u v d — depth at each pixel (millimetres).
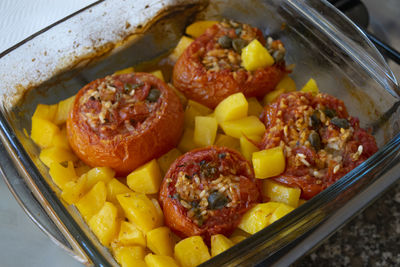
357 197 569
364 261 604
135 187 579
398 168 577
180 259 541
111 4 620
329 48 624
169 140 595
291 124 578
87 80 642
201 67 609
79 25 617
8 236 591
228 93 610
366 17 707
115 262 543
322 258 605
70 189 565
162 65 658
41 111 610
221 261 508
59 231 530
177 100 604
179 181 555
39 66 616
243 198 551
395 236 616
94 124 577
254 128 594
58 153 594
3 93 598
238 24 643
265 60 610
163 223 565
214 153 569
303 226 535
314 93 606
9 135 554
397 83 590
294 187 563
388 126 590
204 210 546
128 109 582
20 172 545
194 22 661
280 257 554
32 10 660
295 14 632
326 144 571
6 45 645
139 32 646
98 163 585
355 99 617
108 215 554
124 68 652
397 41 764
